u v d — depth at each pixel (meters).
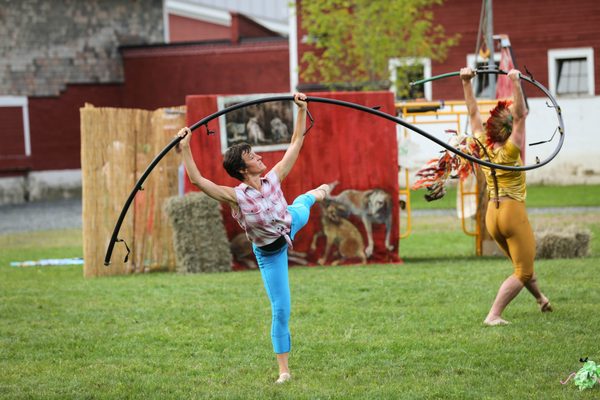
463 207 18.09
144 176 8.66
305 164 17.58
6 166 41.44
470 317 11.38
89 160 17.55
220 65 42.78
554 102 9.80
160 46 44.19
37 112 42.84
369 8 33.19
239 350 10.25
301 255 17.62
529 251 10.80
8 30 41.94
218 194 8.44
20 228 29.77
